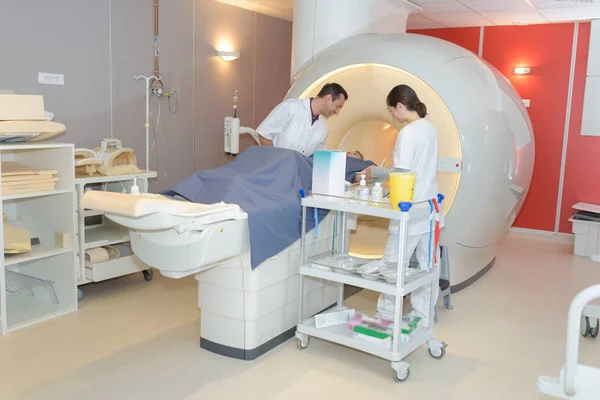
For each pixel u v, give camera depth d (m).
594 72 5.20
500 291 3.82
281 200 2.60
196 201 2.55
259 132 3.32
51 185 3.02
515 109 3.93
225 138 4.88
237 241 2.36
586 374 1.22
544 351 2.83
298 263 2.83
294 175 2.77
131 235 2.36
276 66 5.86
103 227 3.75
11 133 2.81
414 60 3.54
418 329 2.70
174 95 4.60
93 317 3.07
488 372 2.57
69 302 3.19
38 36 3.51
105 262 3.33
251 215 2.38
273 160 2.75
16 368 2.44
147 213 1.96
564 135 5.50
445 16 5.26
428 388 2.40
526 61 5.60
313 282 3.01
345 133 3.85
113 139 3.56
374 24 4.21
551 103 5.52
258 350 2.63
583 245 4.85
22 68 3.44
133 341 2.77
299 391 2.33
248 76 5.45
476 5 4.70
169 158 4.64
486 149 3.47
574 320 1.19
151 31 4.32
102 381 2.35
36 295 3.34
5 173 2.78
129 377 2.39
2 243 2.76
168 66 4.52
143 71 4.28
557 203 5.61
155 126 4.46
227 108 5.22
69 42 3.70
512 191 3.85
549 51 5.48
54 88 3.64
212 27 4.91
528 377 2.53
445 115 3.43
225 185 2.55
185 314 3.16
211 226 2.19
